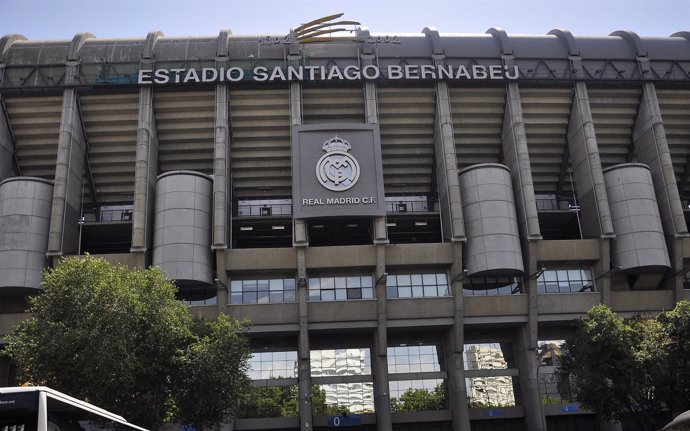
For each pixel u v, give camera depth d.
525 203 51.53
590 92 55.66
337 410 51.09
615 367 39.59
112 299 32.59
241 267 49.56
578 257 51.75
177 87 51.50
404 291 51.59
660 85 55.84
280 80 51.81
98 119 52.44
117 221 53.97
